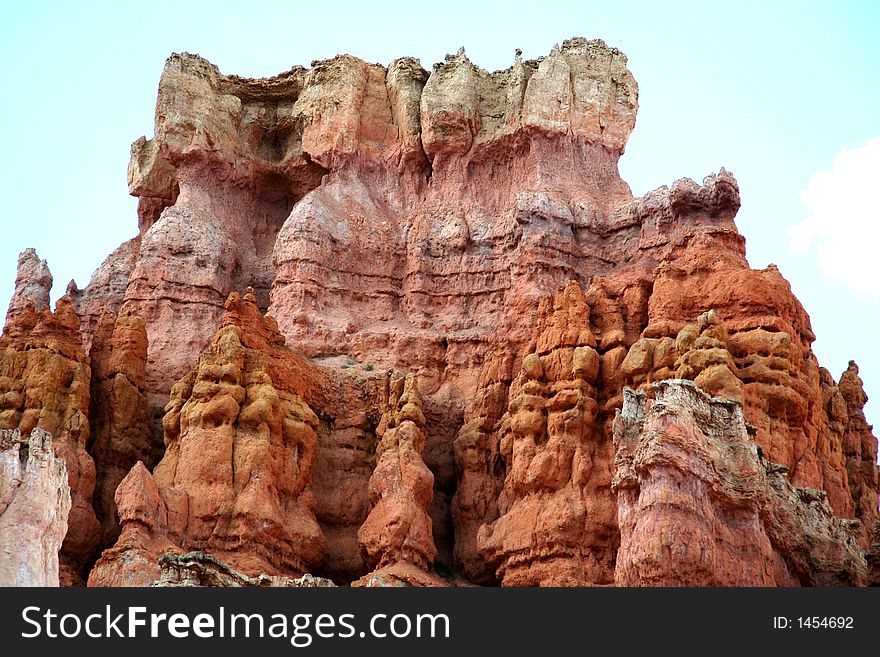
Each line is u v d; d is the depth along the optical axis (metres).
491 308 79.50
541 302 74.00
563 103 83.00
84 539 69.62
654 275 73.44
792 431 68.75
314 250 80.38
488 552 69.25
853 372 78.94
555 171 81.88
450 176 83.62
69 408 72.12
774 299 70.75
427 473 70.38
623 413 62.44
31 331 74.56
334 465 73.25
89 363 74.31
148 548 66.19
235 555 67.69
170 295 81.06
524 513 68.94
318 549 69.75
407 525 68.75
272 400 70.94
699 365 67.94
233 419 70.50
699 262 73.00
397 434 71.19
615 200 81.31
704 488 58.75
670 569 57.19
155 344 79.50
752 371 68.81
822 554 62.03
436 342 78.12
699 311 71.50
